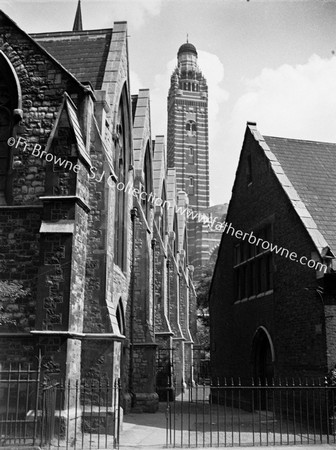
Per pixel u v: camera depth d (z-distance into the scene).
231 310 24.34
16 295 13.64
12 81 16.14
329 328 15.44
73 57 21.25
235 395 23.02
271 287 19.95
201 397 31.78
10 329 14.01
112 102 18.98
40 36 22.59
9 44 16.39
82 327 14.64
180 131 118.38
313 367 16.02
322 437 14.12
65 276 13.68
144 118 26.53
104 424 13.84
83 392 14.31
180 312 42.88
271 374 19.88
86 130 15.89
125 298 21.03
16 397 13.34
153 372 21.45
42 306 13.53
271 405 19.44
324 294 15.68
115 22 21.75
